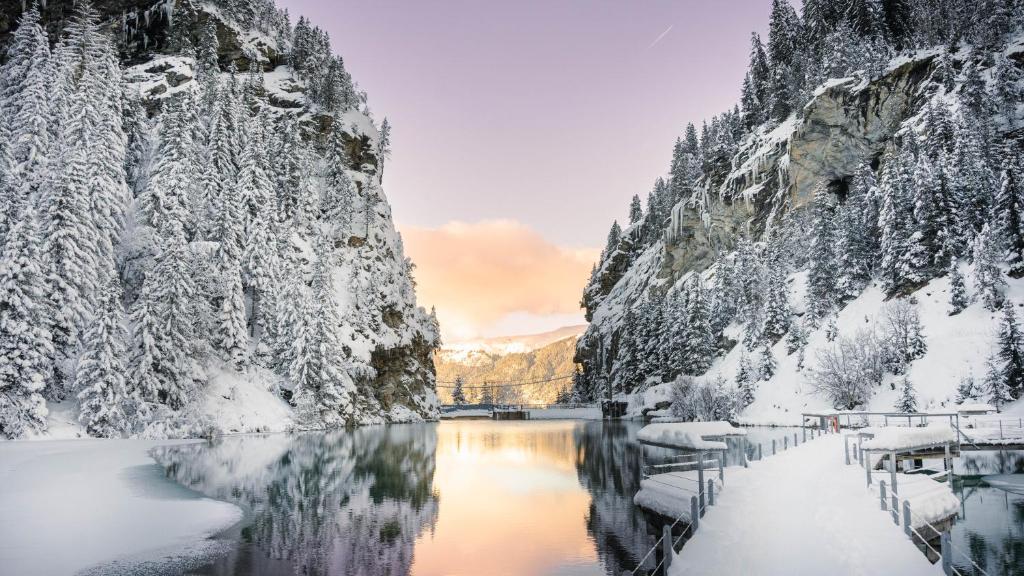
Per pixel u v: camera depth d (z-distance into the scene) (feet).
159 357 172.65
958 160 233.76
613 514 81.15
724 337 301.43
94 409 154.61
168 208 215.51
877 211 255.09
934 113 261.44
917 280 220.23
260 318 235.81
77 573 51.93
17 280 142.72
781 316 261.85
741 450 133.59
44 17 307.99
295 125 320.91
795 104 405.59
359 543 65.51
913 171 238.27
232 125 278.46
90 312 165.58
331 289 266.36
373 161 407.85
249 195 246.68
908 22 418.31
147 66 324.80
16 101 210.38
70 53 235.40
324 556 60.34
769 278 270.26
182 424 176.04
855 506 55.11
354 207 348.79
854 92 333.21
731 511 53.57
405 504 87.45
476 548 63.87
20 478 92.53
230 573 53.88
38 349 144.46
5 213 154.40
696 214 422.82
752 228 378.53
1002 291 193.57
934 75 310.24
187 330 185.06
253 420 201.87
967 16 340.39
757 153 400.06
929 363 189.47
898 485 65.26
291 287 232.94
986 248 195.93
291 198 296.51
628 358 374.02
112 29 362.74
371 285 327.26
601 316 506.89
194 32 380.17
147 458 124.47
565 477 114.21
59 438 144.66
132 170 241.96
